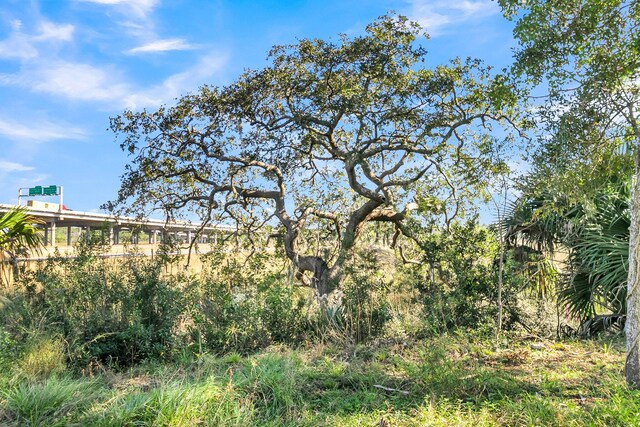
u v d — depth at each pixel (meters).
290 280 11.54
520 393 5.34
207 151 15.59
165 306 8.94
